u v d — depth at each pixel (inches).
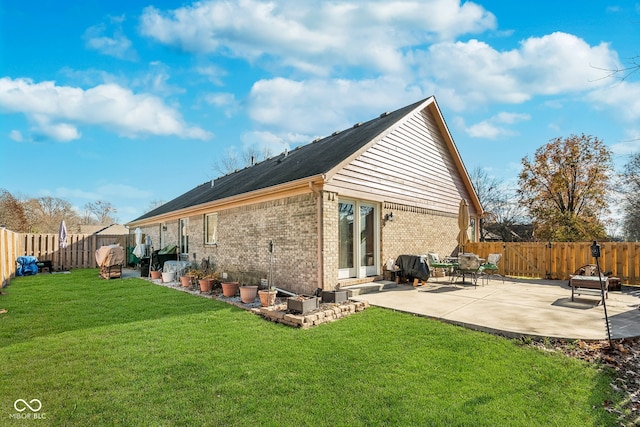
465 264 403.5
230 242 478.6
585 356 183.2
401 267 414.3
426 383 153.8
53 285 464.1
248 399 141.3
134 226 889.5
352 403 137.9
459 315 255.8
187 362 178.5
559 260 481.4
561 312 263.0
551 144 860.0
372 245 414.0
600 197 809.5
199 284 430.3
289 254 369.7
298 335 223.6
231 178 756.0
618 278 386.6
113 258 553.0
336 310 269.3
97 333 229.5
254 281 424.5
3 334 226.1
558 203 854.5
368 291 355.9
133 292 402.3
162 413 131.3
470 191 634.8
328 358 183.0
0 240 428.5
